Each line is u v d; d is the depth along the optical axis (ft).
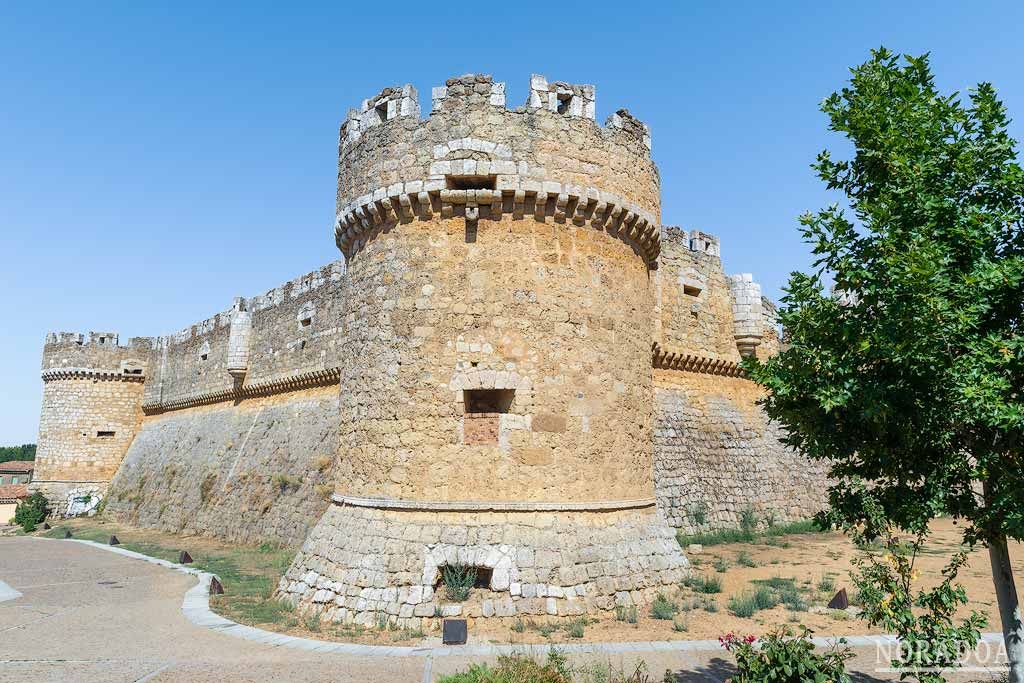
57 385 168.14
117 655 38.50
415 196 52.19
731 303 107.24
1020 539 25.34
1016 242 27.45
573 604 45.09
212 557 85.20
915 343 24.41
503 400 50.31
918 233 26.71
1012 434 25.55
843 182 31.07
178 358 154.40
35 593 60.54
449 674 33.81
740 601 48.49
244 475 109.50
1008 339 25.66
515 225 51.85
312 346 105.29
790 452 107.14
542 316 51.06
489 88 52.85
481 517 47.62
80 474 163.63
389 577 45.62
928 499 26.84
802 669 27.25
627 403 55.11
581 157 53.78
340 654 38.01
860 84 29.66
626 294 56.65
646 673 32.60
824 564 66.18
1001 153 27.32
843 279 29.01
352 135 58.90
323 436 95.81
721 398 102.37
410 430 49.60
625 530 51.70
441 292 51.03
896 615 29.01
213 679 33.76
